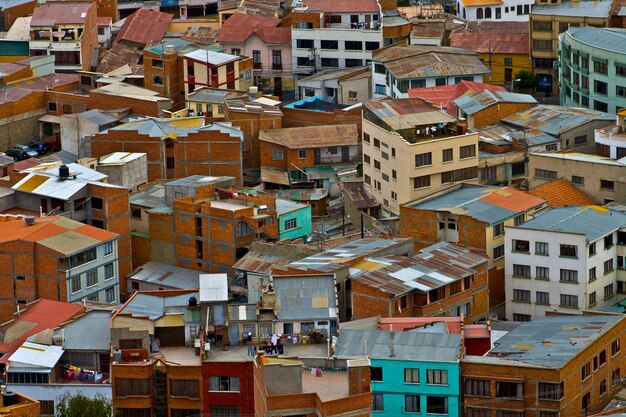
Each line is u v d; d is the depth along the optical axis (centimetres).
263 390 18562
